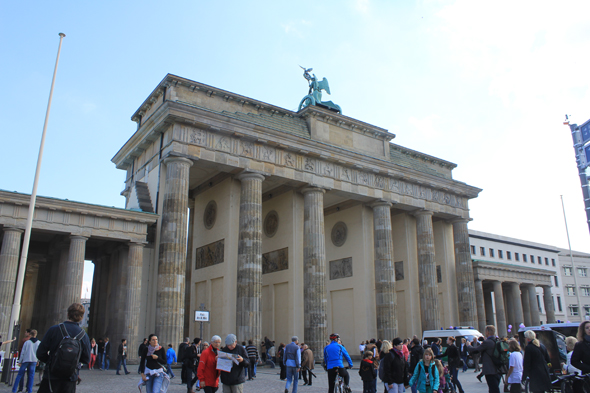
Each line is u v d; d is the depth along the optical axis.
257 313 50.84
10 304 39.12
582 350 16.48
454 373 26.05
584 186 54.88
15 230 40.62
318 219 58.56
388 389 19.47
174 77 53.72
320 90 68.25
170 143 50.28
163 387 21.86
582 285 137.88
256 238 52.84
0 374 30.50
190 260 64.25
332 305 70.31
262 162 55.47
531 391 17.97
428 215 71.00
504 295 101.06
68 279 42.28
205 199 62.09
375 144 67.94
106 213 45.00
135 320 44.88
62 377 12.23
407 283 71.06
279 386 32.25
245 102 58.25
